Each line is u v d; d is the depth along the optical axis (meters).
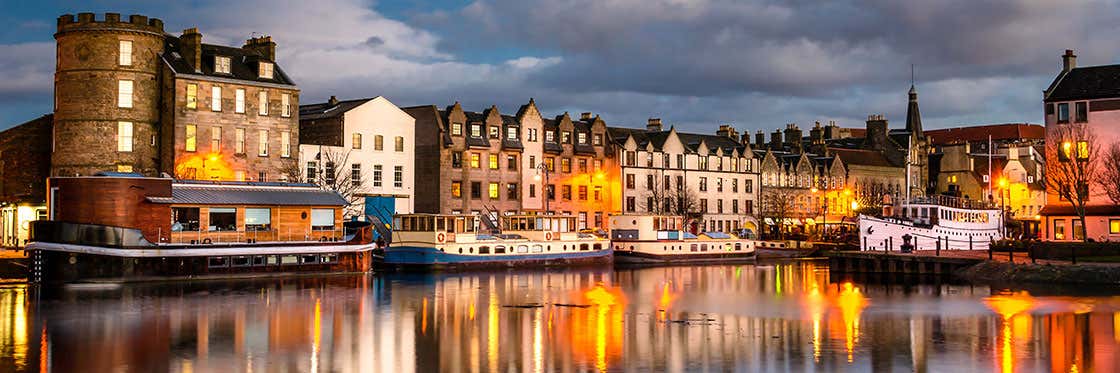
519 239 81.75
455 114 101.88
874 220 94.44
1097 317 46.59
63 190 59.78
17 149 83.88
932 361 35.66
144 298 52.03
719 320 46.19
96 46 80.25
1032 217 145.00
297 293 56.12
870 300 55.16
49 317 44.81
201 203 62.12
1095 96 90.88
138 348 37.69
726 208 127.81
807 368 34.50
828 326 44.12
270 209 65.62
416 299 54.38
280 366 34.81
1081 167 86.81
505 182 106.25
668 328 43.47
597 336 41.19
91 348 37.53
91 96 80.12
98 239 58.53
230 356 36.44
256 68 87.19
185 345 38.44
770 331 42.62
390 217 94.19
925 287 63.66
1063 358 36.12
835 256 81.56
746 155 130.88
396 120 96.56
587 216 114.31
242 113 85.19
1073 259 66.50
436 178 99.88
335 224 68.50
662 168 120.94
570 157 112.94
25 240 78.06
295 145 88.50
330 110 96.88
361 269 69.38
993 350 37.78
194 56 83.50
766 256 104.12
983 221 104.31
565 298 55.84
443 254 76.19
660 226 93.19
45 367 34.16
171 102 81.56
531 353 37.25
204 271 61.84
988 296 56.69
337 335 41.22
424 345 38.97
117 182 59.44
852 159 144.12
